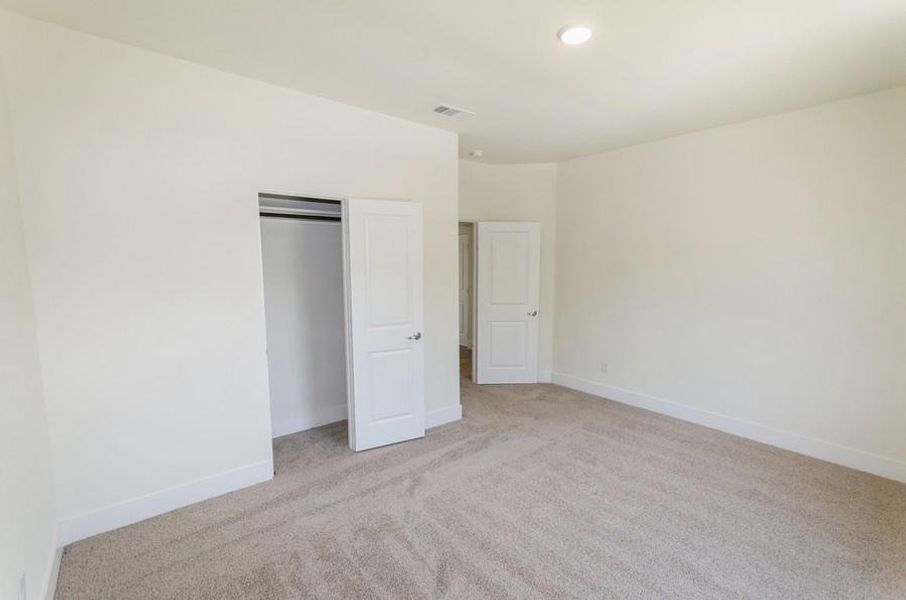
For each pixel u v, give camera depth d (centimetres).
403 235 357
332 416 423
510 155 481
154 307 254
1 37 204
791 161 338
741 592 201
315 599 198
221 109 270
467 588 204
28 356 202
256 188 287
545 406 459
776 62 250
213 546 234
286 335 391
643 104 319
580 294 506
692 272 404
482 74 268
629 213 451
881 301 303
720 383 391
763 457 338
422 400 378
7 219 189
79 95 225
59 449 228
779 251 349
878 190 300
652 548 232
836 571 214
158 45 236
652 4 191
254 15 204
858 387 316
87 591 202
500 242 528
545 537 242
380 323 352
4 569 151
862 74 267
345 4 193
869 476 307
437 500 279
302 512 266
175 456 266
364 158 337
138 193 245
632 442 366
